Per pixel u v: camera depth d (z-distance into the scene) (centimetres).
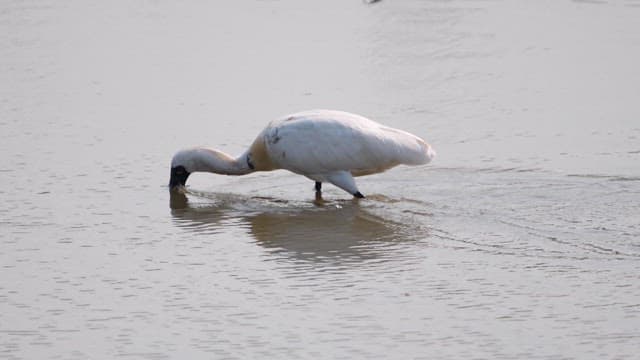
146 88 2242
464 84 2212
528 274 1301
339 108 2067
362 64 2381
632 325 1156
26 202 1619
